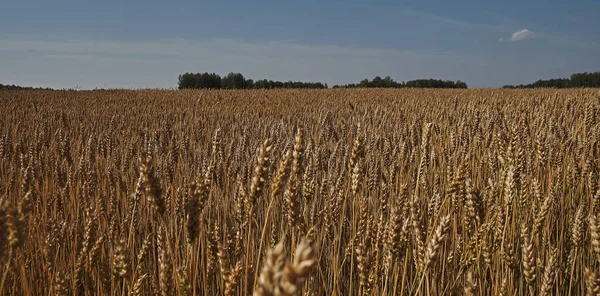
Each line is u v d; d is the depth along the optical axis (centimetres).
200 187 376
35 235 507
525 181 466
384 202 418
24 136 1089
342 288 543
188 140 1040
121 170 715
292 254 351
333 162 754
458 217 527
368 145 910
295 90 5222
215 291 496
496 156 742
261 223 634
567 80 8894
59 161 810
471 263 420
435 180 645
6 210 246
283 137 1091
